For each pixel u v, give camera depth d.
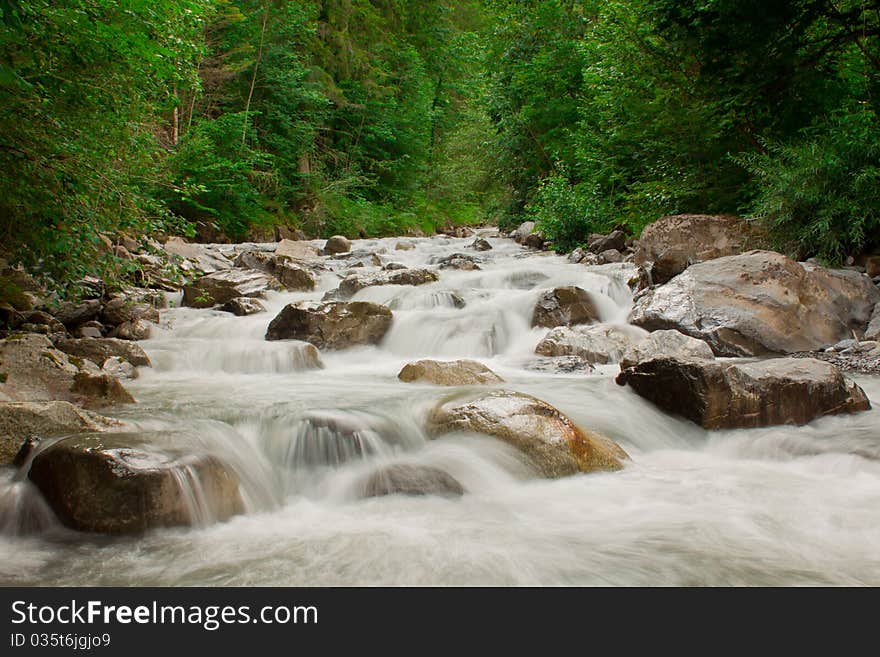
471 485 4.06
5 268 8.41
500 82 21.98
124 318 9.06
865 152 8.80
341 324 8.45
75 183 5.60
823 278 8.35
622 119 14.48
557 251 16.06
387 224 26.97
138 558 3.10
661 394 5.53
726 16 9.88
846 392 5.45
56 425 3.99
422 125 30.86
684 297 8.28
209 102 21.72
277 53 23.08
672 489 4.12
